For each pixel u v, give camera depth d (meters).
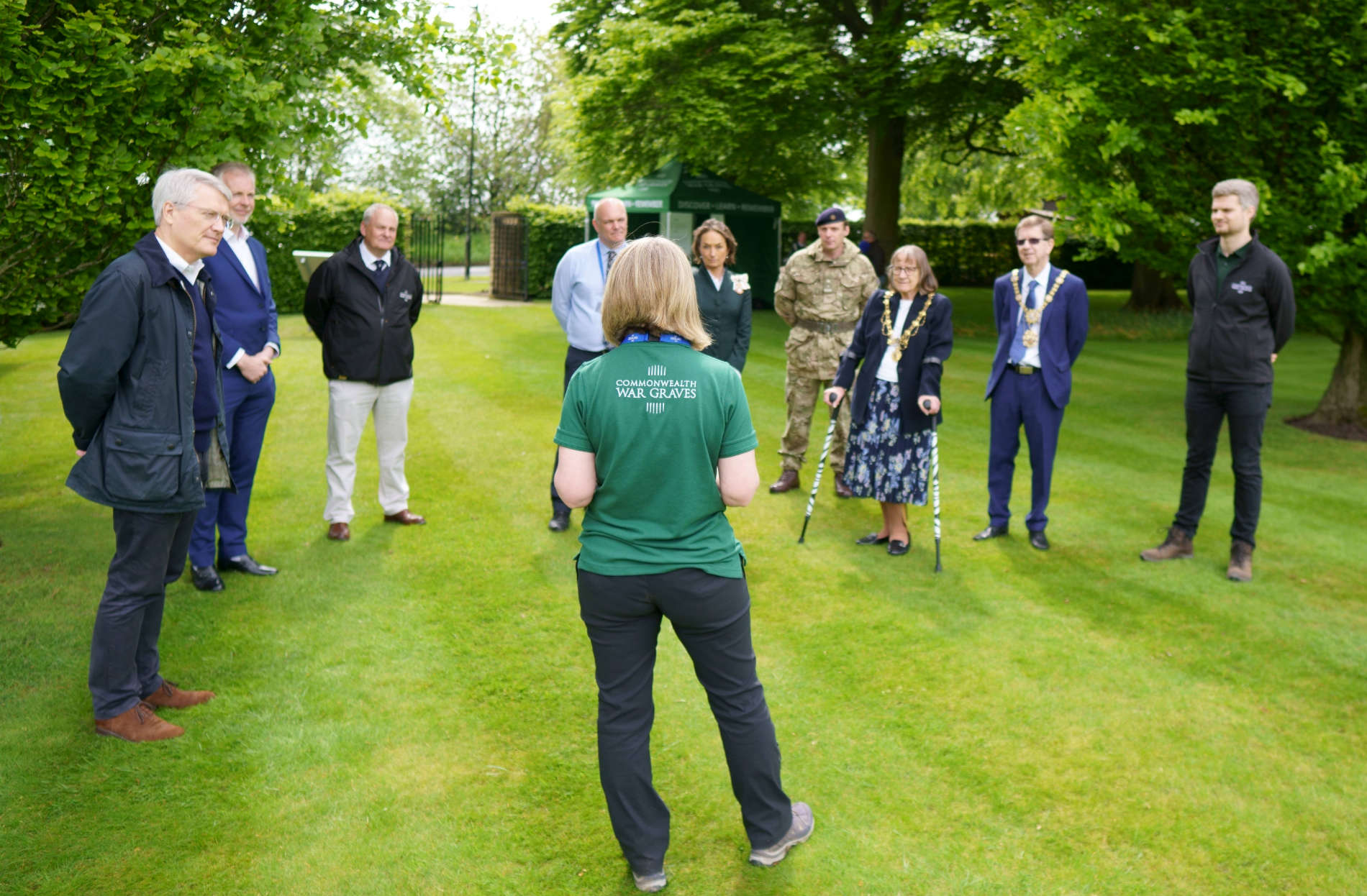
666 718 3.37
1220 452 7.63
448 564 4.80
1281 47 7.58
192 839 2.63
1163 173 8.22
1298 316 8.57
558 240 20.59
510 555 4.96
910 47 10.72
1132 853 2.69
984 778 3.03
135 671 3.14
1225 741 3.29
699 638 2.40
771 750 2.49
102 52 4.27
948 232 29.23
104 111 4.41
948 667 3.80
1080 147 8.42
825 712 3.42
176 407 3.00
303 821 2.73
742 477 2.32
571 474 2.31
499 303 19.41
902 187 27.94
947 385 10.55
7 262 4.64
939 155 22.33
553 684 3.58
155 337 2.93
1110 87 8.05
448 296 21.41
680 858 2.63
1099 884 2.56
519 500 5.93
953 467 6.96
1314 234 7.87
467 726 3.27
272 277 16.19
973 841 2.72
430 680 3.59
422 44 5.88
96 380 2.84
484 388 9.53
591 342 5.33
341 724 3.25
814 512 5.85
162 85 4.47
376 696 3.45
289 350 11.81
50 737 3.10
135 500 2.94
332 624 4.05
